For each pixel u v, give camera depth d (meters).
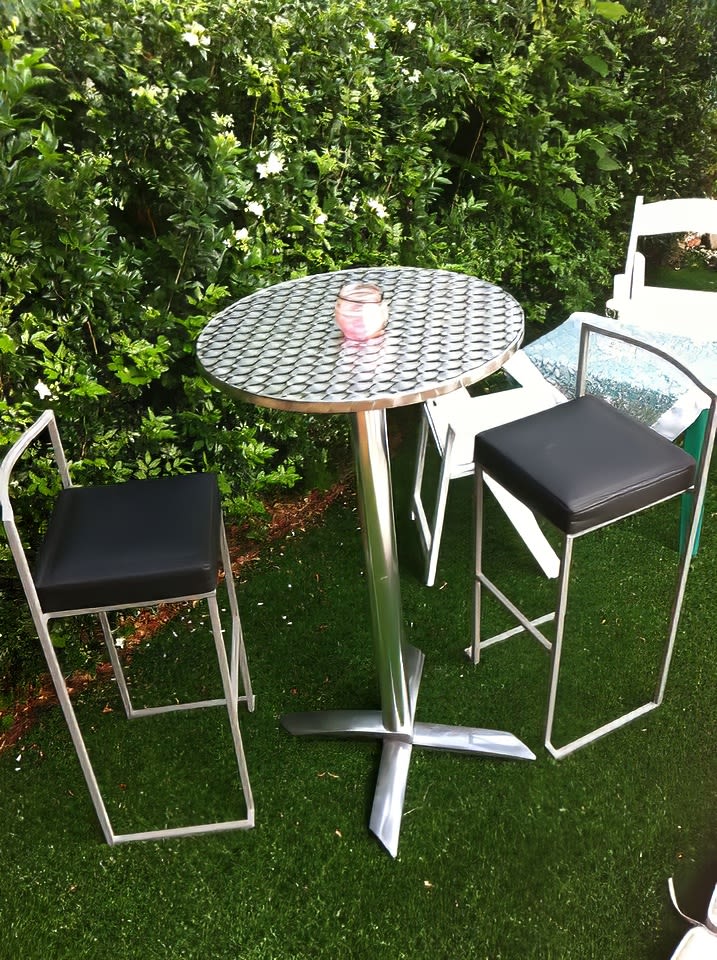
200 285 2.52
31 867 1.99
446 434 2.57
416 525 3.07
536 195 3.73
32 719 2.39
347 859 1.96
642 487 1.84
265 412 2.85
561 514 1.81
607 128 3.77
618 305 3.20
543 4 3.50
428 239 3.25
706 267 4.83
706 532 2.94
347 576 2.85
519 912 1.83
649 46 3.87
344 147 2.90
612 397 2.45
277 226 2.74
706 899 1.82
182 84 2.38
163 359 2.58
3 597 2.42
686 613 2.59
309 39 2.67
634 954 1.73
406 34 3.01
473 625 2.40
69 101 2.30
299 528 3.09
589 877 1.88
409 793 2.10
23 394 2.28
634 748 2.17
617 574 2.77
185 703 2.40
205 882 1.94
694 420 2.30
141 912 1.89
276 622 2.67
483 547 2.96
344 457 3.40
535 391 2.67
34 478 2.32
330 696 2.40
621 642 2.50
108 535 1.81
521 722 2.27
